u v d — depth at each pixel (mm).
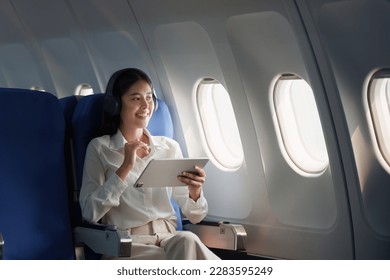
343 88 4195
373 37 3908
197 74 4973
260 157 4859
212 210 5285
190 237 4027
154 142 4508
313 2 3992
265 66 4574
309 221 4719
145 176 4012
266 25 4332
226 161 5199
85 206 4121
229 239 4344
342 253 4535
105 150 4270
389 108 4242
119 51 5438
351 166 4332
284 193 4840
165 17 4836
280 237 4891
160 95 5285
